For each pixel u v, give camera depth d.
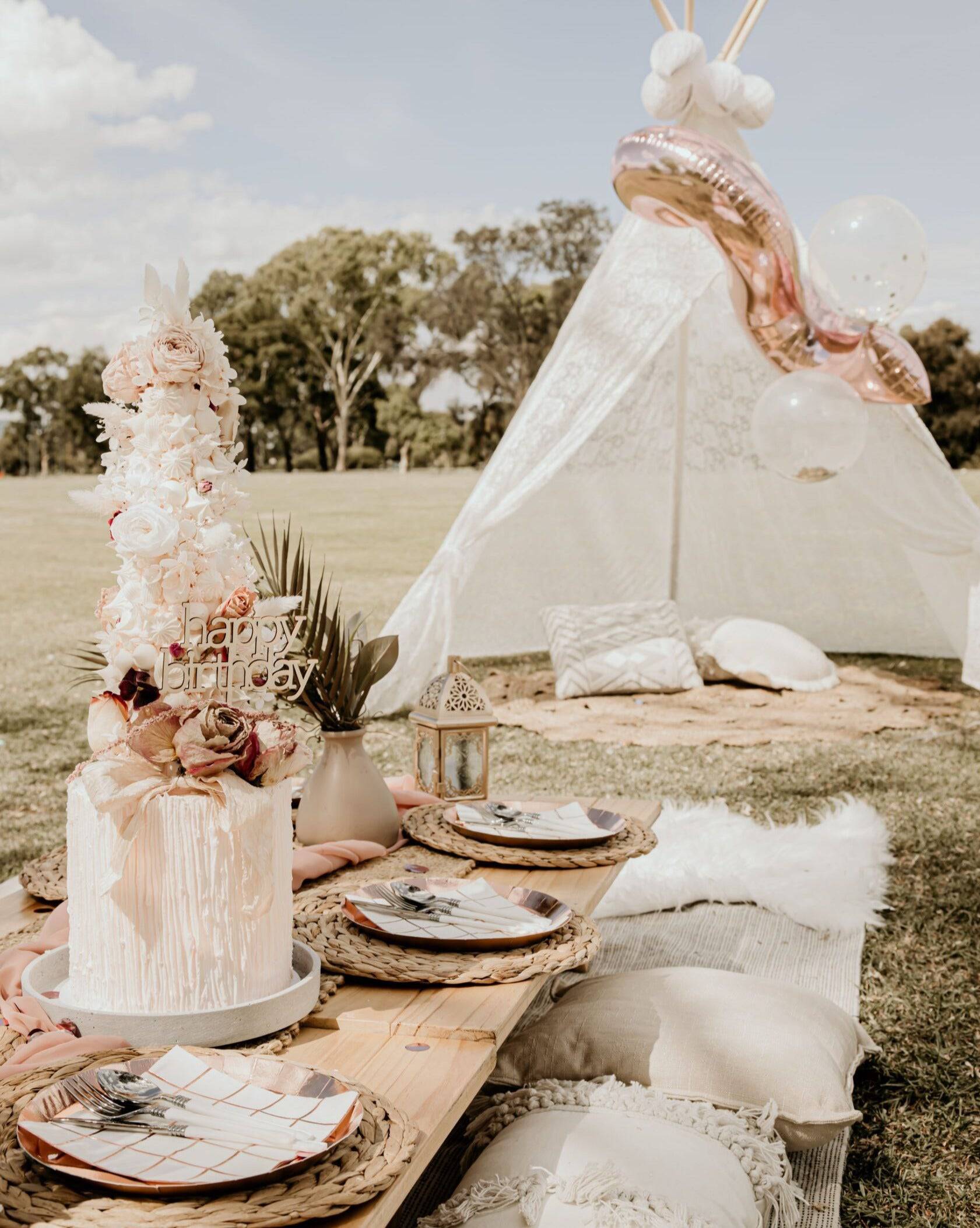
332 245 37.88
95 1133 1.19
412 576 14.64
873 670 7.63
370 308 38.03
